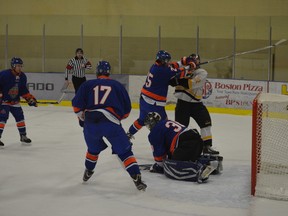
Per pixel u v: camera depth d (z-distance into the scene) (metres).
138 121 11.36
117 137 8.30
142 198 8.15
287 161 9.77
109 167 10.33
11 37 26.86
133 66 26.08
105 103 8.33
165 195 8.30
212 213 7.43
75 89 20.30
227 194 8.40
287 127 10.59
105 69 8.52
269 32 23.39
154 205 7.79
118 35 26.14
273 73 24.00
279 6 24.39
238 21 24.53
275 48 23.88
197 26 24.27
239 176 9.64
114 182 9.12
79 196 8.24
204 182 9.09
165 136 9.34
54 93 22.94
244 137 14.67
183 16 25.34
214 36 24.95
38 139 13.71
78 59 20.06
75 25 26.44
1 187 8.77
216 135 14.94
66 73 20.34
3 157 11.27
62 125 16.45
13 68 11.96
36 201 7.95
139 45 25.94
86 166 8.81
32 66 26.94
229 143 13.63
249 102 20.02
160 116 10.28
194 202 7.95
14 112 12.58
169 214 7.36
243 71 24.56
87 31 26.41
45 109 20.88
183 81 11.03
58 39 26.61
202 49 25.20
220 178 9.47
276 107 9.45
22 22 26.75
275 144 10.59
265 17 24.05
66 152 11.95
